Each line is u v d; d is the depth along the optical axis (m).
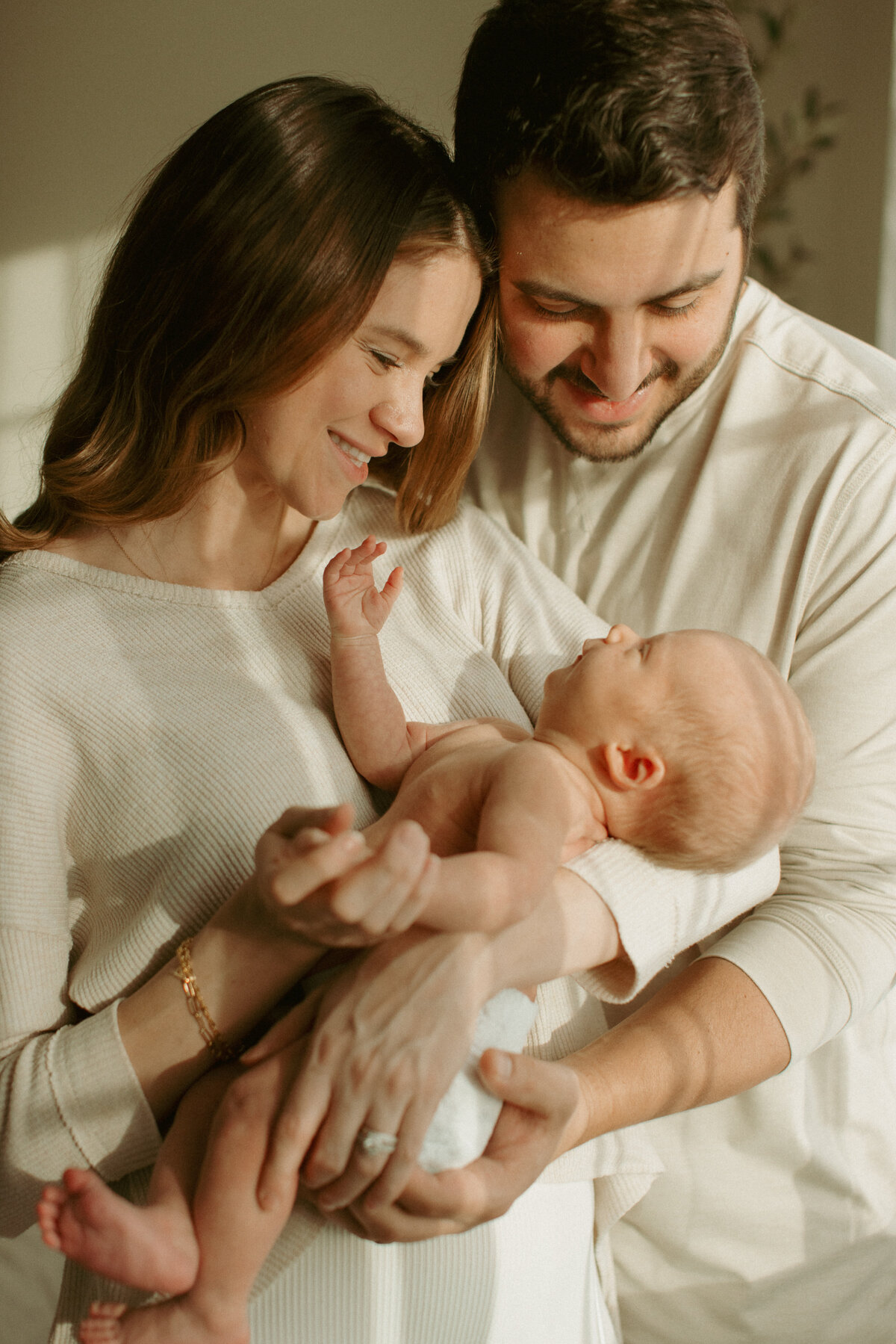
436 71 2.85
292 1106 0.91
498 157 1.13
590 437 1.35
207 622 1.23
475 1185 0.94
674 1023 1.20
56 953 1.12
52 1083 1.03
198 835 1.10
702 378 1.30
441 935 0.94
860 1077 1.45
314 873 0.80
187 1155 0.98
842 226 2.73
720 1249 1.44
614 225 1.10
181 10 2.85
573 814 1.07
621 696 1.12
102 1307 0.96
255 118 1.12
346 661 1.20
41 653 1.15
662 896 1.11
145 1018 1.03
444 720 1.28
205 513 1.25
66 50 2.89
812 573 1.36
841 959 1.27
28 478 3.07
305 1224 1.01
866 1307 1.46
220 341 1.13
